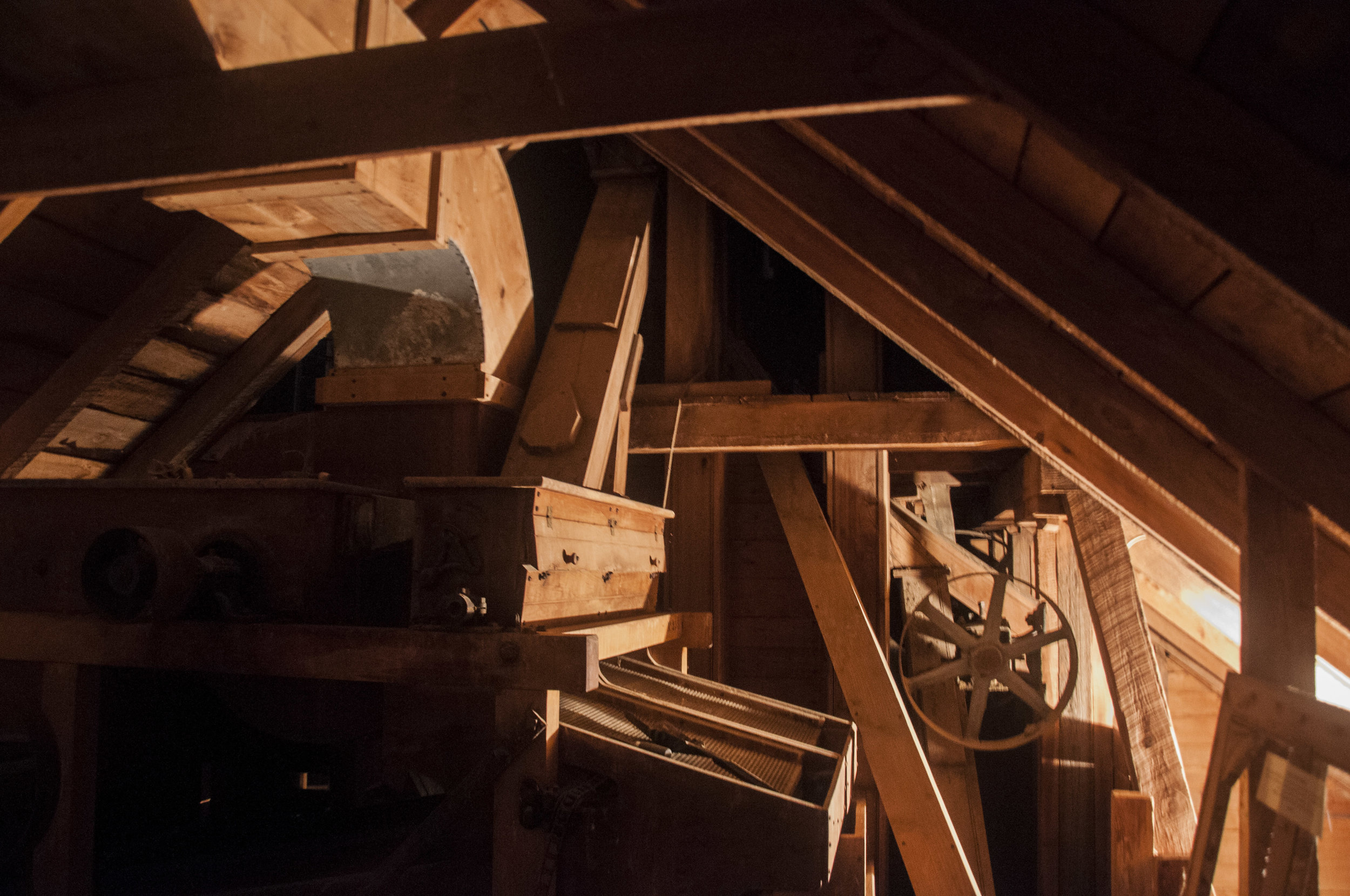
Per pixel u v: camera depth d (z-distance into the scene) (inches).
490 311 126.0
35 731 96.6
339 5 85.7
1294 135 54.4
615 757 81.9
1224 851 171.2
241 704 104.6
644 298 169.2
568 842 81.7
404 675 84.2
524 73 64.6
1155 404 94.7
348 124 67.8
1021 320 98.8
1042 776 174.4
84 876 91.6
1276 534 76.3
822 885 77.5
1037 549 181.9
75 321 128.3
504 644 82.0
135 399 145.6
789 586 189.5
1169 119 55.6
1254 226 55.2
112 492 98.1
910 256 101.3
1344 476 73.4
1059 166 72.4
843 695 165.6
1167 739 146.3
